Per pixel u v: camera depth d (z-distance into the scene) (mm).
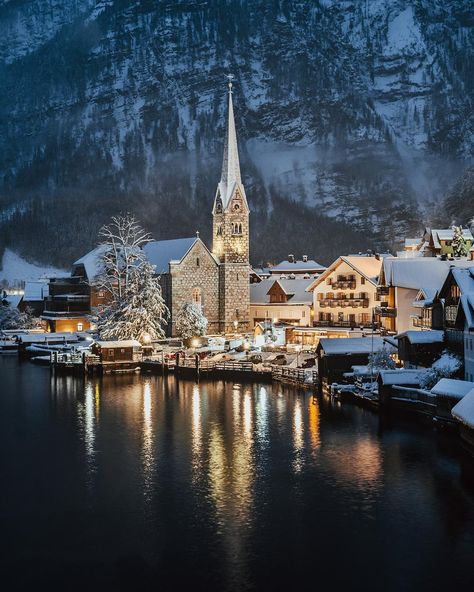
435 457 56719
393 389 71750
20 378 101875
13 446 62312
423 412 68625
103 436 65688
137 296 121688
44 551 40906
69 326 152000
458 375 69938
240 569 38594
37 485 51656
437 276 100875
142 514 45938
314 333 123188
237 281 142625
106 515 45844
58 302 154000
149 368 107500
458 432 62688
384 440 62094
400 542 41375
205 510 46469
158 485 51344
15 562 39656
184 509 46656
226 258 141875
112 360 106312
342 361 85938
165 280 137375
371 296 118062
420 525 43531
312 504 47094
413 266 102625
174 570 38562
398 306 101875
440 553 40031
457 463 55062
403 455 57438
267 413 74562
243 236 143500
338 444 61188
